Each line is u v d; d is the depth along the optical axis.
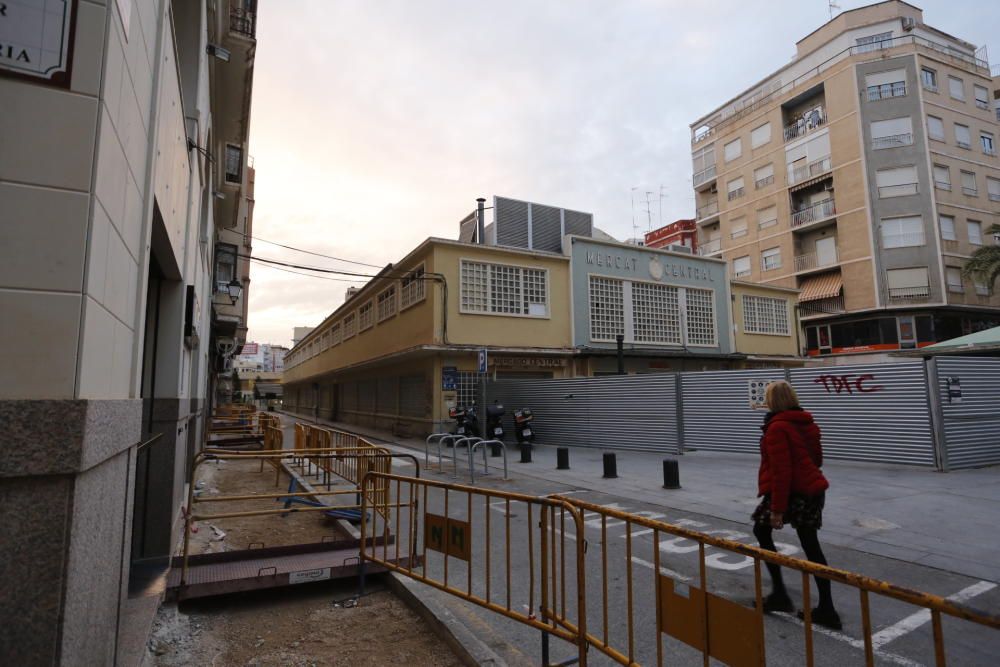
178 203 4.80
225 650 3.58
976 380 10.50
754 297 26.16
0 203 1.92
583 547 3.08
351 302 29.38
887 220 29.97
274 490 9.21
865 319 30.33
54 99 2.04
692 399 13.48
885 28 32.25
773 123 35.94
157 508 4.93
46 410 1.87
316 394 42.25
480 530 6.98
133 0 2.61
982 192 30.80
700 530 6.77
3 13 1.98
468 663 3.35
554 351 19.36
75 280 2.01
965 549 5.62
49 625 1.85
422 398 19.72
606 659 3.60
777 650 3.63
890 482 8.96
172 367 5.21
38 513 1.87
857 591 4.66
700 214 42.31
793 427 4.07
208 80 8.41
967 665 3.41
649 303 22.30
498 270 19.39
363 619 4.11
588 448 15.94
